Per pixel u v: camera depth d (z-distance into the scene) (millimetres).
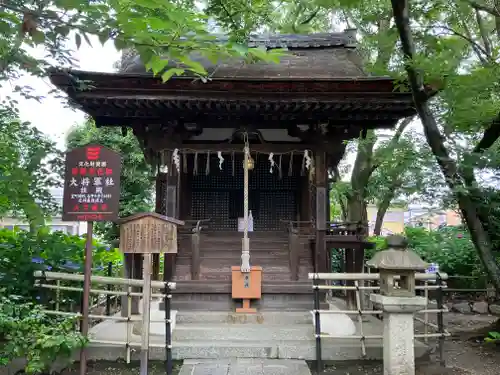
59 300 6609
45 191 5898
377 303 5762
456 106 6156
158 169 9445
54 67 4824
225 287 8102
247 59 5098
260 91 7828
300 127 9258
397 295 5629
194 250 8344
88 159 5645
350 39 10352
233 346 6543
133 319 6090
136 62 9188
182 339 6945
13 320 4965
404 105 7969
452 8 7105
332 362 6500
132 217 5508
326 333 7016
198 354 6504
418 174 6117
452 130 6398
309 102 7863
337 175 9648
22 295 6336
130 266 8023
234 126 9031
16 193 5312
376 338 6699
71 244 8008
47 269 6938
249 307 7910
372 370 6301
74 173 5621
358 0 5945
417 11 6645
